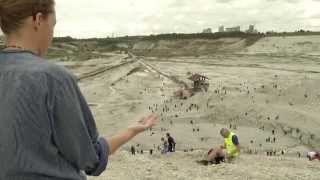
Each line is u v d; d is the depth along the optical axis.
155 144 51.59
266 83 94.31
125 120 70.50
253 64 159.38
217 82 101.44
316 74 113.81
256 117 63.81
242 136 56.28
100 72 143.12
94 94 98.25
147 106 79.75
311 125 60.66
